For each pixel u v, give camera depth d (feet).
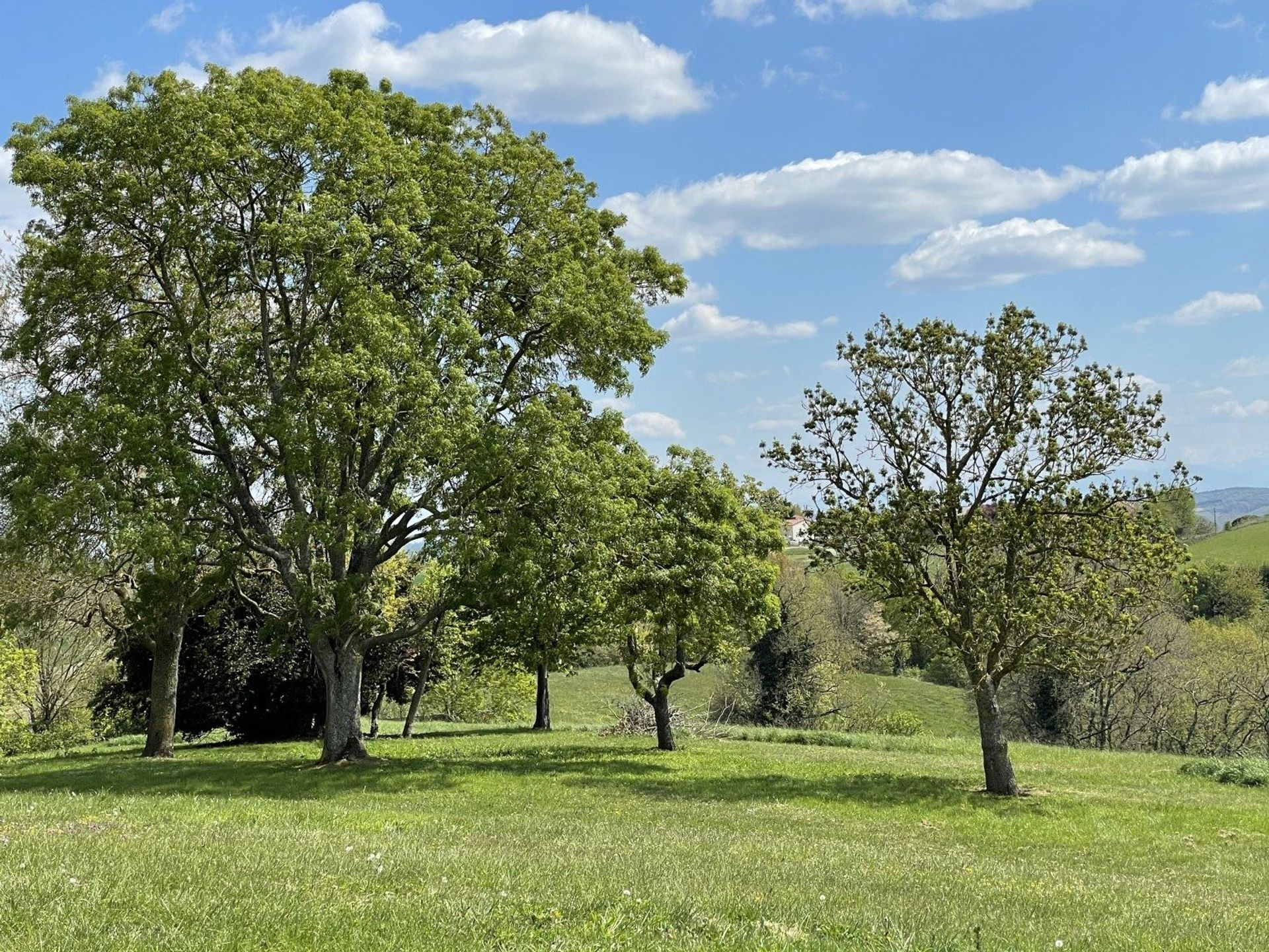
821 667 202.49
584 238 93.61
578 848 47.52
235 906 28.66
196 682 124.47
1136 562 83.10
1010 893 43.29
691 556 96.58
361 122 83.10
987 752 86.12
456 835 50.39
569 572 86.22
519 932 27.66
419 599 138.92
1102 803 82.64
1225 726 192.34
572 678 253.65
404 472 85.51
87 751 117.91
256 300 96.73
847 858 51.11
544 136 97.09
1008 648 86.89
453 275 83.20
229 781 80.84
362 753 92.38
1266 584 270.87
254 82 82.28
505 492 82.48
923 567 88.69
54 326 83.35
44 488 76.43
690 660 120.57
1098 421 83.25
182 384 80.43
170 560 76.74
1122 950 32.12
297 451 75.77
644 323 91.50
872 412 89.10
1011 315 86.38
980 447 87.30
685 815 70.49
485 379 88.07
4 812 49.52
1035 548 86.28
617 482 88.12
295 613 93.45
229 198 81.15
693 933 28.96
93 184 79.10
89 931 25.25
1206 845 68.33
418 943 25.79
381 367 75.15
